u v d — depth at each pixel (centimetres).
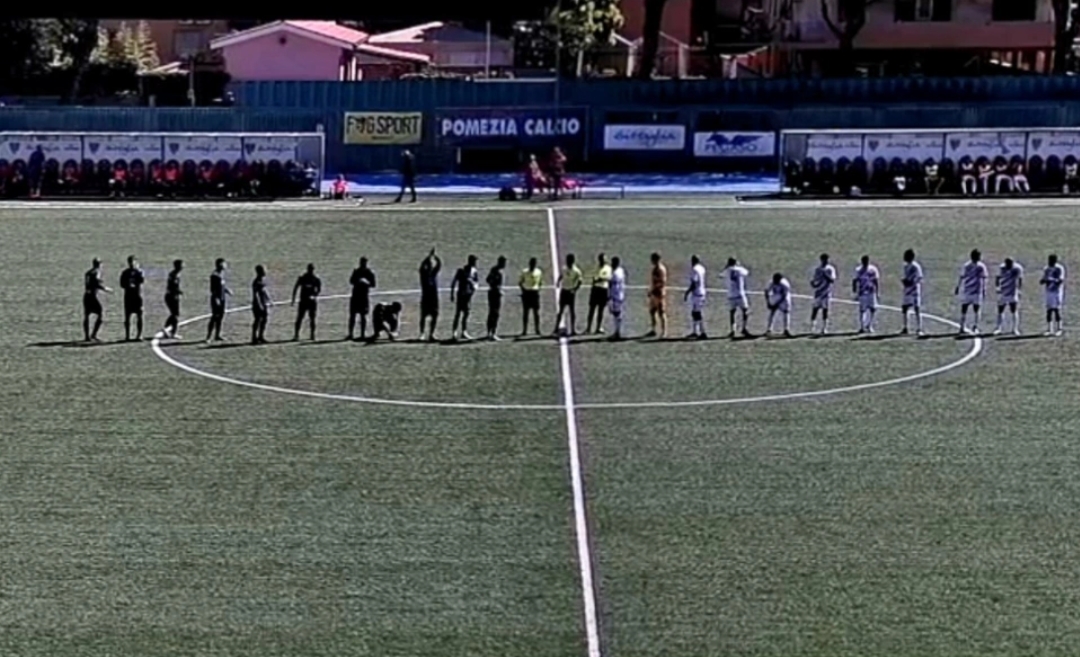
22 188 7300
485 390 3881
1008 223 6412
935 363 4191
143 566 2595
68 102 9725
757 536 2756
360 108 8412
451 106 8425
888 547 2697
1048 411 3666
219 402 3741
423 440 3409
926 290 5241
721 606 2420
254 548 2688
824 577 2548
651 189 7506
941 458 3269
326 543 2714
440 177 8119
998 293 4809
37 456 3259
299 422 3559
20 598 2445
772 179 7862
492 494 3011
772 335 4578
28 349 4331
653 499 2977
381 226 6444
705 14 11531
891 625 2341
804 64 10044
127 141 7312
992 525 2817
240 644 2272
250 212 6812
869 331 4622
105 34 10675
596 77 9519
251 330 4638
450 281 5419
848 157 7188
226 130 8300
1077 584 2516
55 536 2742
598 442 3394
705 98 8500
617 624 2348
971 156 7169
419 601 2442
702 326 4647
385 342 4469
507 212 6775
